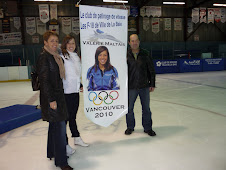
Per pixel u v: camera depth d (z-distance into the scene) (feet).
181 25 63.10
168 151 7.93
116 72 7.84
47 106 6.27
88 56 7.41
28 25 53.57
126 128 10.69
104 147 8.45
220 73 42.47
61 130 6.55
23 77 39.22
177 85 26.96
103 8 7.39
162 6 60.70
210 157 7.41
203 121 11.58
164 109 14.52
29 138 9.65
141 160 7.31
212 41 65.21
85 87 7.54
